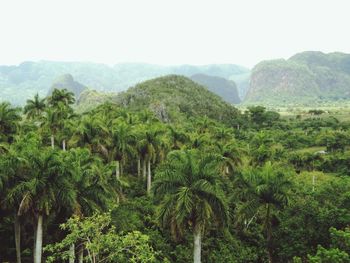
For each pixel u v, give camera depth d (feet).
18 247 96.48
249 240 125.39
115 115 245.86
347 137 340.80
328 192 116.88
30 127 194.90
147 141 167.63
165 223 87.35
